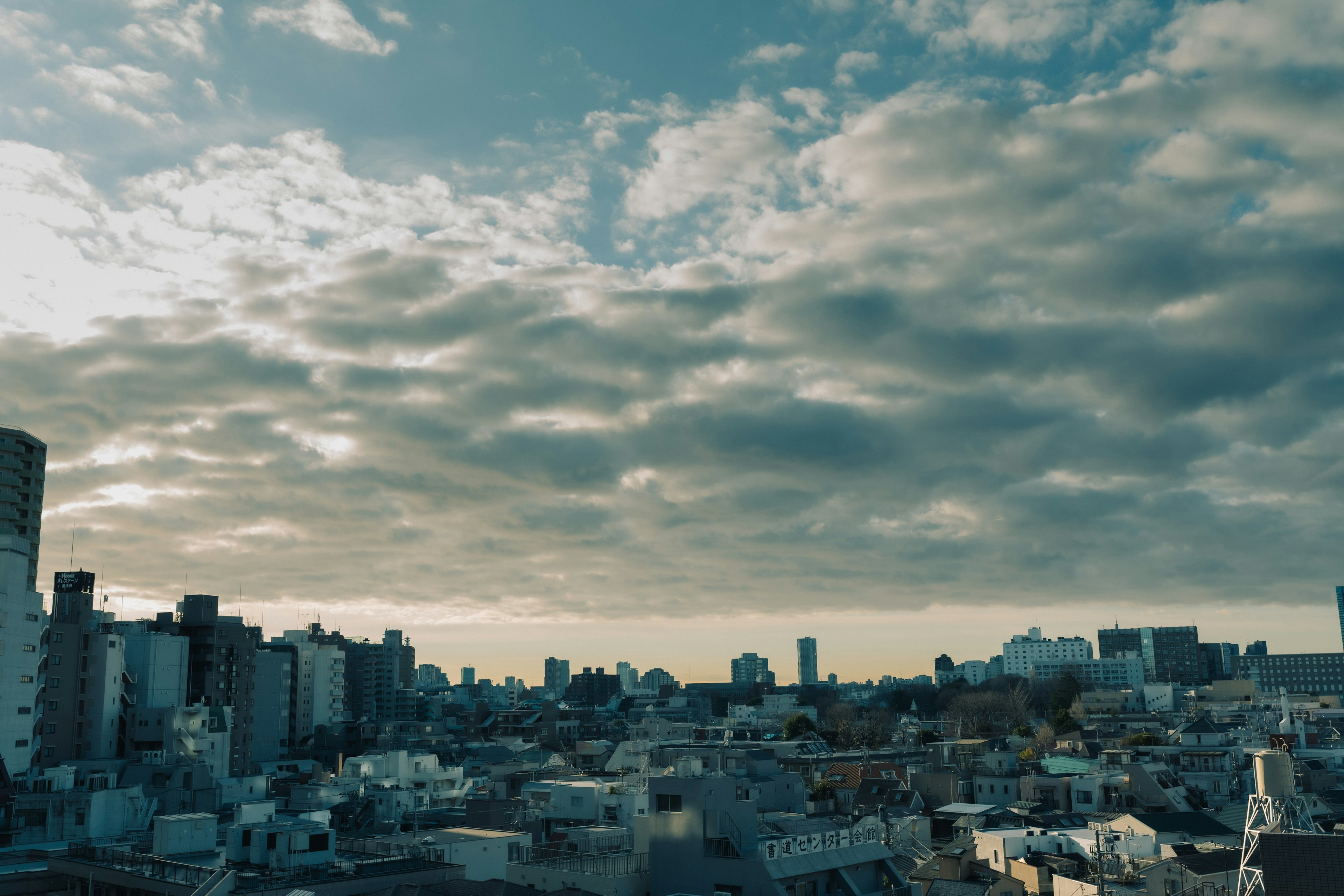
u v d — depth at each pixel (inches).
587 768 7687.0
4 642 5792.3
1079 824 4943.4
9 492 7583.7
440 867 3041.3
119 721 6943.9
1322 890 2043.6
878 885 2832.2
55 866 3213.6
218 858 3105.3
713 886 2652.6
